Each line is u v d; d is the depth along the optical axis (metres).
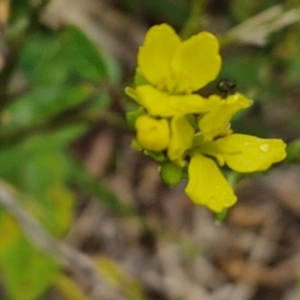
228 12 0.34
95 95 0.26
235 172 0.24
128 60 0.33
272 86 0.31
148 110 0.22
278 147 0.23
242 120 0.31
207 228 0.32
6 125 0.28
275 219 0.33
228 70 0.31
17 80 0.29
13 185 0.30
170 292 0.31
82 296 0.30
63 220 0.30
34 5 0.26
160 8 0.32
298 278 0.31
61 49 0.25
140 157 0.33
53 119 0.26
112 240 0.32
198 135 0.23
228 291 0.31
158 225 0.32
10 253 0.29
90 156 0.33
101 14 0.33
